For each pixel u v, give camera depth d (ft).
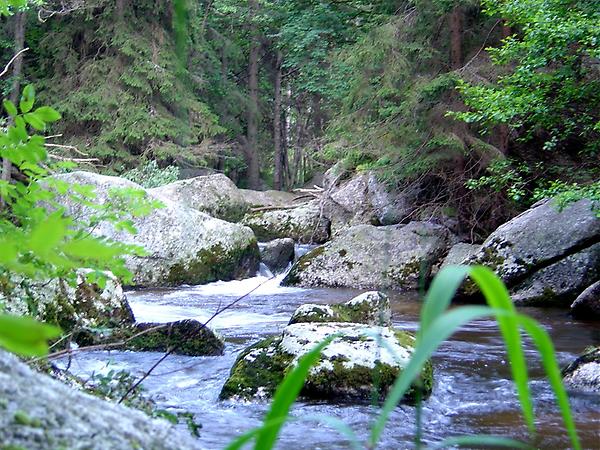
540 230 40.81
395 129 53.06
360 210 61.87
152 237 48.11
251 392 19.39
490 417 18.48
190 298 42.45
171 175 74.69
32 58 81.56
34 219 9.25
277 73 108.17
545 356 2.53
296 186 122.11
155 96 81.41
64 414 3.52
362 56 52.70
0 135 8.85
